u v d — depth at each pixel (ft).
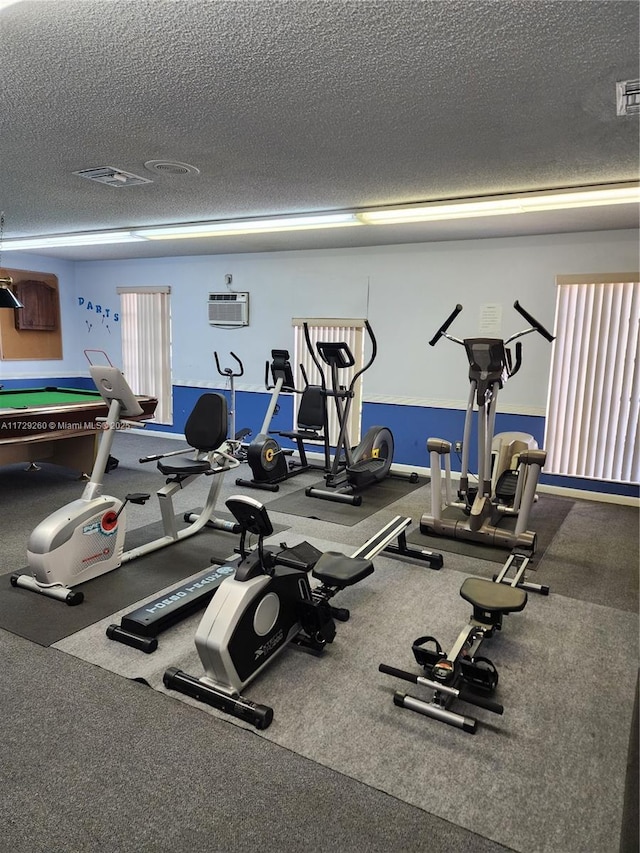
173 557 11.66
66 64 6.68
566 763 6.26
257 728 6.70
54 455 18.45
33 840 5.17
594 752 6.43
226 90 7.36
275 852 5.10
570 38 5.88
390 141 9.19
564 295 16.66
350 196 12.84
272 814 5.51
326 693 7.42
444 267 18.28
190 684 7.22
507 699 7.35
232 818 5.45
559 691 7.54
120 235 18.52
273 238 18.16
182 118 8.37
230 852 5.09
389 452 18.40
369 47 6.15
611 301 15.98
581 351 16.55
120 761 6.13
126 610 9.45
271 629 7.77
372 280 19.56
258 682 7.63
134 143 9.53
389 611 9.62
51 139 9.39
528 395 17.47
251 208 14.32
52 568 9.79
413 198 12.89
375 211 14.12
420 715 7.02
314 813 5.53
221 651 6.92
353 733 6.68
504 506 14.21
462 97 7.43
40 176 11.66
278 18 5.56
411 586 10.61
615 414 16.22
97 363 26.37
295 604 8.32
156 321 24.39
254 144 9.49
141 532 13.16
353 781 5.96
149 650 8.17
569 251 16.43
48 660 7.98
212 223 16.35
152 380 24.90
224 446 13.29
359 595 10.21
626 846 5.04
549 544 12.98
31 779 5.86
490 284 17.63
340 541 12.83
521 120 8.18
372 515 14.83
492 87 7.11
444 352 18.70
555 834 5.37
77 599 9.62
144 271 24.39
